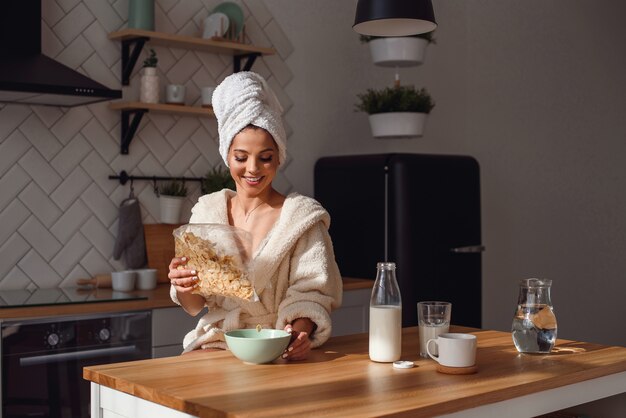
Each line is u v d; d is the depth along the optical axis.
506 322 5.91
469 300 4.55
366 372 1.95
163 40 4.00
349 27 4.98
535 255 6.05
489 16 5.85
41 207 3.84
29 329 3.18
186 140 4.29
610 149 6.48
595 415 2.27
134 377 1.88
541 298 2.21
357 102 5.02
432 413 1.64
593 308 6.36
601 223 6.41
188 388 1.77
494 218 5.82
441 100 5.54
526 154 6.02
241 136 2.27
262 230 2.33
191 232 2.13
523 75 6.03
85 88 3.45
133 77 4.11
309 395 1.71
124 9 4.07
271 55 4.63
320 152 4.83
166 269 4.10
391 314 2.06
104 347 3.36
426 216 4.36
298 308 2.21
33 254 3.81
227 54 4.43
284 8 4.68
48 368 3.22
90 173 3.97
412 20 3.04
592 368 2.02
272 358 2.01
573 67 6.30
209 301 2.33
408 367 2.01
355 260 4.48
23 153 3.79
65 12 3.89
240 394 1.72
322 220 2.35
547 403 1.93
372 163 4.39
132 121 3.99
